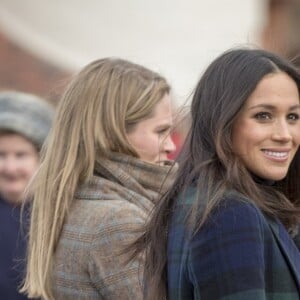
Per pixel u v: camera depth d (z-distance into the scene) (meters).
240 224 8.55
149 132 11.48
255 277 8.43
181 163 9.41
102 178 11.16
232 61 9.16
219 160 9.00
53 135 11.45
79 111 11.34
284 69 9.12
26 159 15.88
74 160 11.20
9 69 31.00
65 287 10.86
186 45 30.61
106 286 10.45
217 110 9.02
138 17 31.06
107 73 11.53
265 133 8.97
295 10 30.08
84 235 10.74
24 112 16.06
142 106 11.42
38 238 11.18
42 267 11.06
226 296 8.44
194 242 8.70
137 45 31.00
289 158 9.18
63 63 31.20
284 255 8.74
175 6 30.89
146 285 9.56
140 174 11.25
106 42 31.38
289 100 9.04
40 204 11.28
